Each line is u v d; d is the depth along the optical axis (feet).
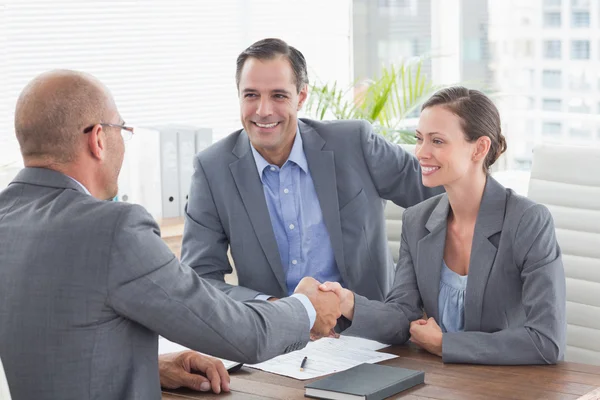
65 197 6.70
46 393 6.44
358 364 8.33
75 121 6.75
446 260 9.21
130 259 6.52
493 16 18.13
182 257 10.50
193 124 17.46
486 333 8.41
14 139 15.49
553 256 8.59
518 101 18.10
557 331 8.32
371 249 10.60
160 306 6.63
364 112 17.33
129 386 6.63
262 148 10.12
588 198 10.69
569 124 17.49
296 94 10.02
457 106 8.65
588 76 17.12
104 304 6.48
